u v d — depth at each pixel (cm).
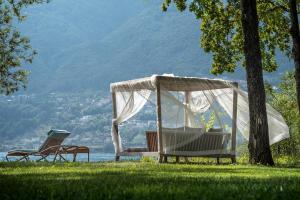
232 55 2127
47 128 17338
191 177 866
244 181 770
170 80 1770
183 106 1781
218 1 2092
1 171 1097
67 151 1897
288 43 2184
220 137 1827
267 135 1614
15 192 584
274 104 2266
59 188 639
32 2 2228
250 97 1628
